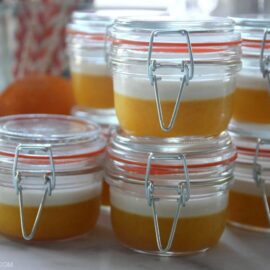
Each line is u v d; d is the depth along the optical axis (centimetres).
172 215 44
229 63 44
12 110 57
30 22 68
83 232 48
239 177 49
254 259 46
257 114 48
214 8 70
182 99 43
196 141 45
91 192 48
